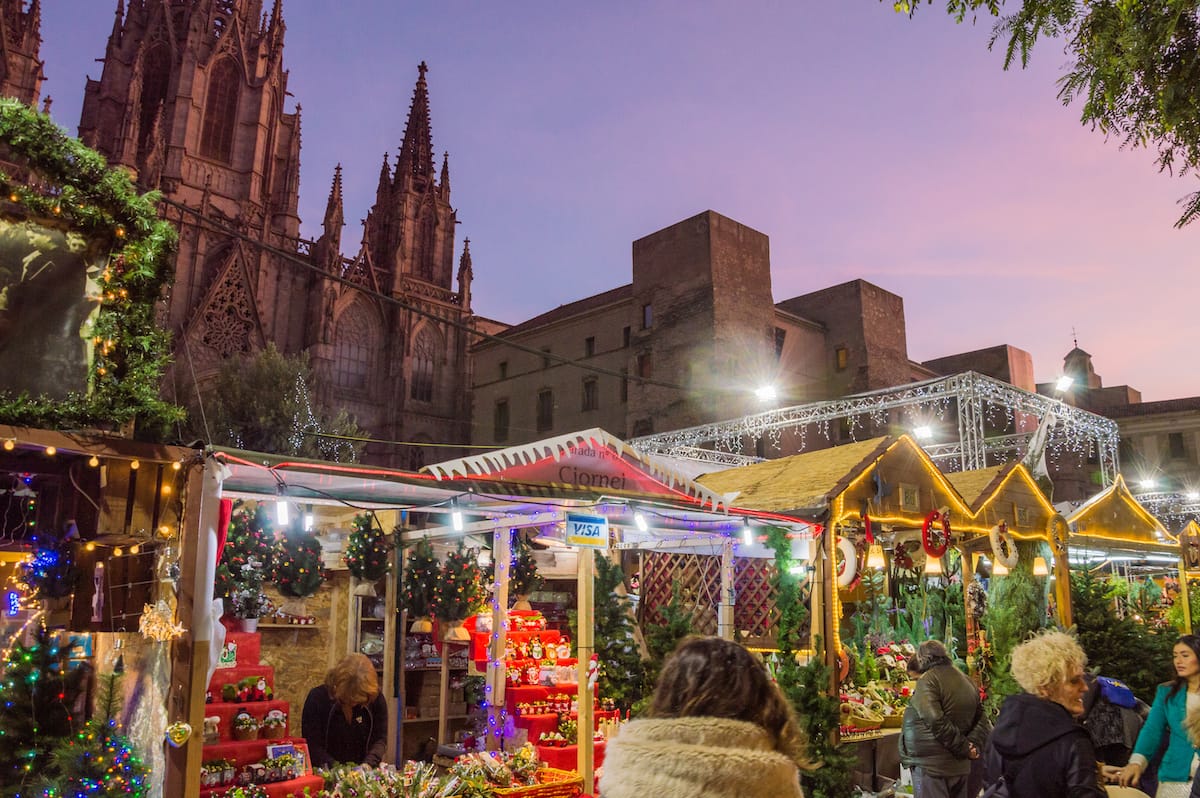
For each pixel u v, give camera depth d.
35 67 54.47
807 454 11.61
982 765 7.52
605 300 47.66
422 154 74.25
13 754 4.58
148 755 4.83
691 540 10.24
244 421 43.69
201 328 54.06
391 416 62.31
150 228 5.52
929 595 12.34
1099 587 13.27
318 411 51.09
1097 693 5.85
